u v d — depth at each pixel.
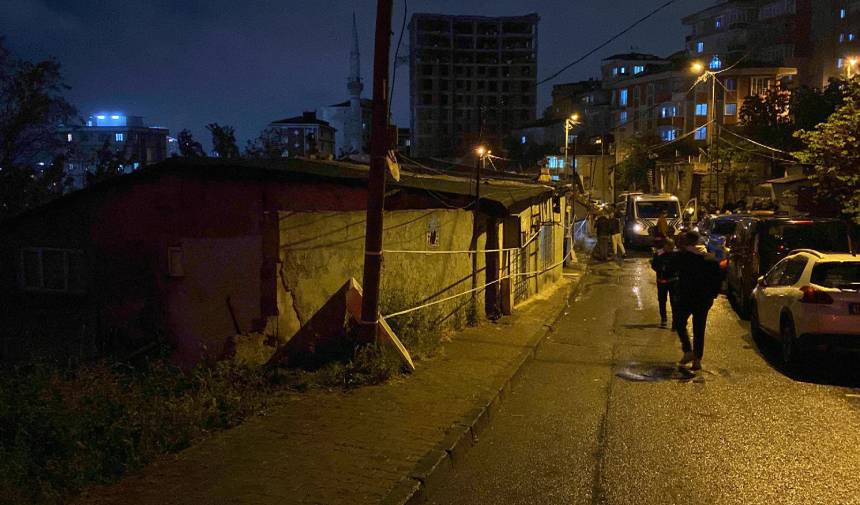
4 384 6.02
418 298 10.35
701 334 9.36
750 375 9.11
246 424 6.25
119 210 8.98
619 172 62.47
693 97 62.38
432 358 9.23
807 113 36.44
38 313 9.48
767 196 39.56
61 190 16.97
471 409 6.86
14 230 9.59
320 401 7.02
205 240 8.46
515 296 14.82
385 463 5.34
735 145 44.62
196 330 8.52
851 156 14.00
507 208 11.23
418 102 124.38
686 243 9.46
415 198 9.94
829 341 8.73
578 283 19.64
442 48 125.19
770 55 71.62
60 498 4.39
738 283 14.91
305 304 8.44
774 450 6.10
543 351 10.68
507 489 5.27
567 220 25.41
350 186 8.74
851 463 5.76
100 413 5.52
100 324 9.15
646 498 5.07
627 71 89.44
